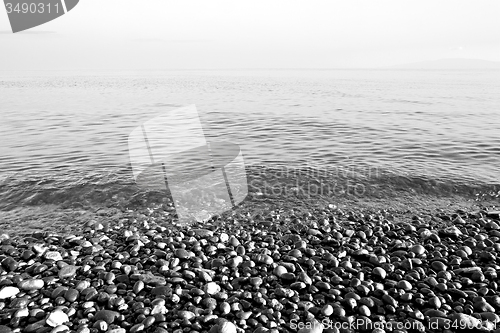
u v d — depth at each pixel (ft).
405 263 5.10
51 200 7.65
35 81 60.85
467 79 87.35
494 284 4.67
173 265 5.12
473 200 7.83
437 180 8.79
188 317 4.08
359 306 4.32
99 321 3.98
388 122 18.24
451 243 5.87
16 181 8.52
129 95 35.14
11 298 4.40
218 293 4.47
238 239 6.07
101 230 6.42
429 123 17.85
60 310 4.10
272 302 4.35
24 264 5.16
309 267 5.13
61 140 13.25
